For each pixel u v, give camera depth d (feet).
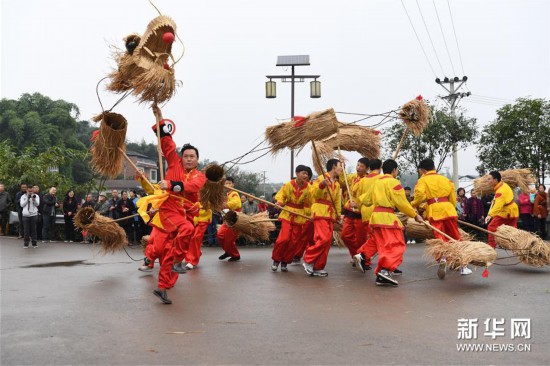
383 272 22.76
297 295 20.66
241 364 12.34
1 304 18.95
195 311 17.76
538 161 58.75
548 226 46.80
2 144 67.41
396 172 23.93
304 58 51.52
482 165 62.75
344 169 27.45
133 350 13.34
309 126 25.80
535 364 12.48
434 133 59.82
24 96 133.08
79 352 13.17
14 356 12.85
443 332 15.10
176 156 19.90
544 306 18.48
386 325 15.88
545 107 58.95
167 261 19.02
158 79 19.01
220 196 23.91
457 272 26.53
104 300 19.67
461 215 45.39
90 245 44.98
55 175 63.87
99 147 21.01
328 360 12.64
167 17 19.86
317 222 25.59
